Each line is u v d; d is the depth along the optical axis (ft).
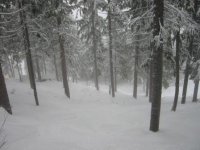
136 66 81.71
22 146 26.32
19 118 37.52
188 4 41.45
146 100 82.79
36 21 51.75
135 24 36.58
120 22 66.33
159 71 32.60
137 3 37.06
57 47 82.84
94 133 35.91
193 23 34.83
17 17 50.47
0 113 35.94
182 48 52.90
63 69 72.02
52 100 63.62
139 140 31.55
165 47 41.34
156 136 32.81
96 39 91.09
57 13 56.08
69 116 47.57
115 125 41.01
